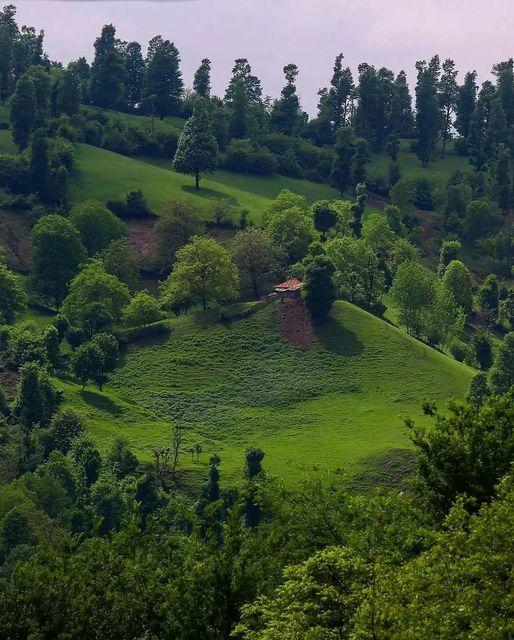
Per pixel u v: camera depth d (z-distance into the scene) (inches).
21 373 4968.0
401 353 6063.0
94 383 5816.9
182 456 4773.6
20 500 3690.9
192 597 1752.0
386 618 1326.3
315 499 1969.7
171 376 6038.4
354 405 5546.3
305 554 1870.1
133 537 1989.4
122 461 4407.0
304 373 5925.2
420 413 5383.9
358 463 4564.5
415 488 1959.9
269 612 1486.2
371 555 1552.7
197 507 3986.2
